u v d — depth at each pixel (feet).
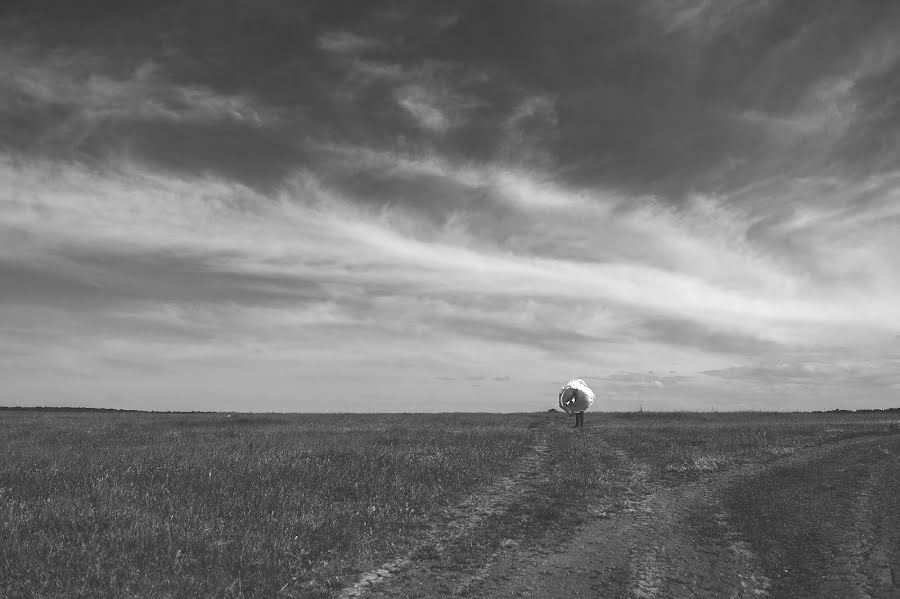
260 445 99.96
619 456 97.91
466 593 41.42
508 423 156.15
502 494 71.72
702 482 76.54
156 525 52.01
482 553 49.96
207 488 66.90
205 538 49.70
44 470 73.41
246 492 65.67
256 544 49.06
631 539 53.47
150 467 77.10
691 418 165.68
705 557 48.44
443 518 60.80
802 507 60.08
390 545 51.49
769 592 41.39
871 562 43.98
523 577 44.42
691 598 40.32
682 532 55.52
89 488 64.39
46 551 44.62
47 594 37.99
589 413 193.16
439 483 75.05
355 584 43.19
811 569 44.32
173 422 150.92
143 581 40.60
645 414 180.04
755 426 131.85
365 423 154.81
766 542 50.80
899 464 77.82
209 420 158.40
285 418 170.60
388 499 66.54
